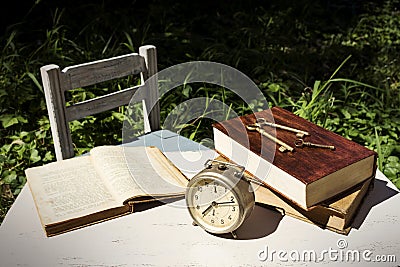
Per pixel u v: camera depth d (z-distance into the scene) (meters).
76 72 1.83
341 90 3.55
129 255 1.30
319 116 3.14
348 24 5.26
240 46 4.43
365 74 4.01
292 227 1.40
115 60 1.92
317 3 5.70
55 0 4.85
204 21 5.12
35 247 1.33
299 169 1.37
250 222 1.42
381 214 1.45
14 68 3.50
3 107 3.12
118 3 5.15
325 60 4.33
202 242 1.35
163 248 1.33
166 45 4.27
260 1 5.58
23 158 2.71
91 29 4.35
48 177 1.60
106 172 1.60
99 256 1.30
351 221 1.40
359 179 1.46
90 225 1.42
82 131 2.95
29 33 4.41
